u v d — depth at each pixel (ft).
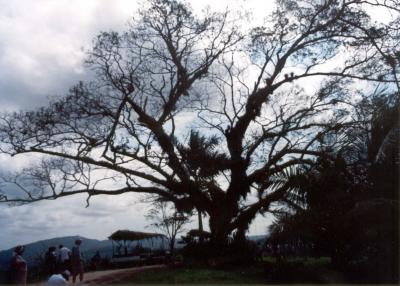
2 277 53.72
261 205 84.89
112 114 93.71
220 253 88.07
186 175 94.48
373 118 66.23
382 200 56.90
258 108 98.84
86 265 101.76
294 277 60.85
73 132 93.50
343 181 63.21
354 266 60.29
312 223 60.49
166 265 91.35
